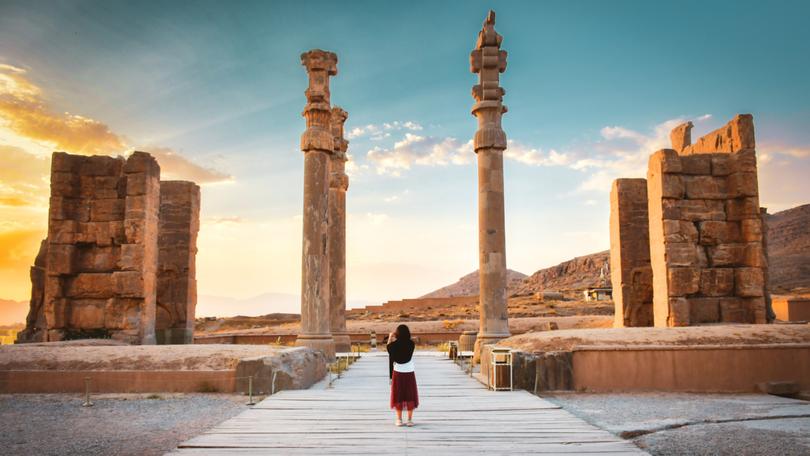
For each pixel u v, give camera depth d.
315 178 22.56
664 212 23.03
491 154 22.84
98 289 23.81
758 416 12.27
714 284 23.00
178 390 15.47
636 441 10.24
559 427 10.30
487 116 23.00
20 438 10.29
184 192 28.25
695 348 15.93
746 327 17.33
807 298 35.22
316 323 21.89
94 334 23.62
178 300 27.62
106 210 24.45
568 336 16.77
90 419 12.02
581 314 59.28
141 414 12.52
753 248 22.95
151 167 24.34
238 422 10.77
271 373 15.20
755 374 15.87
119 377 15.59
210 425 11.34
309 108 22.83
